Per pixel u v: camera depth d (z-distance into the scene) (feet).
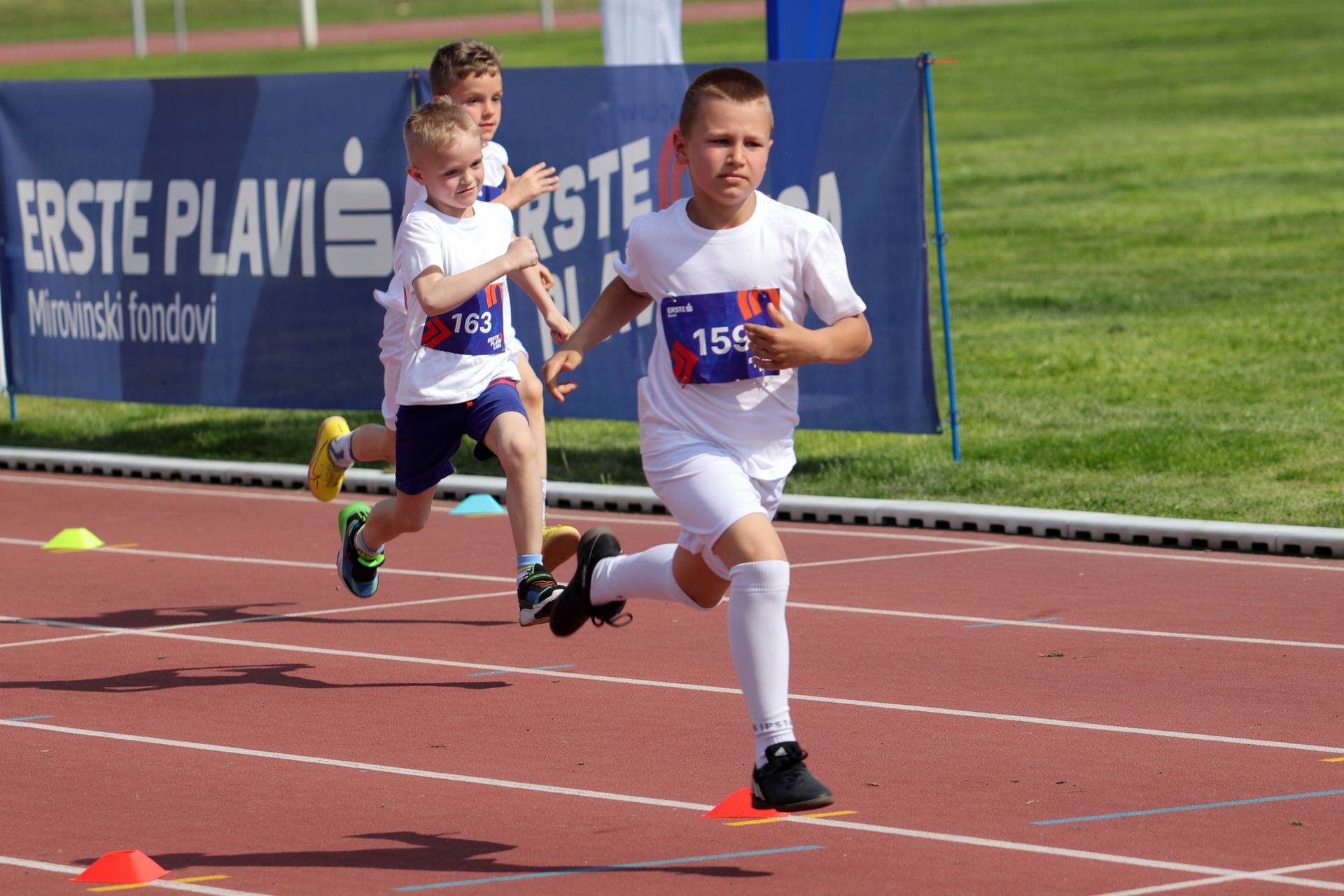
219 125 132.77
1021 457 123.75
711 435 54.34
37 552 107.14
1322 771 61.98
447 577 97.76
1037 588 92.38
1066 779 61.41
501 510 118.42
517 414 75.77
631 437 138.62
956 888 50.75
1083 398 144.36
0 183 143.43
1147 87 371.76
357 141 128.06
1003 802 59.00
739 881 51.70
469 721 69.92
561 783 61.77
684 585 55.57
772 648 51.75
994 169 287.69
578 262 123.65
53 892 51.75
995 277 208.54
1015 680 74.79
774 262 53.98
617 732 67.97
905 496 114.93
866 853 54.03
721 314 53.98
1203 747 65.05
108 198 138.31
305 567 101.04
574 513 117.08
